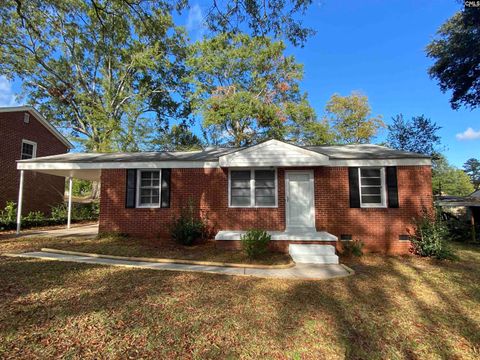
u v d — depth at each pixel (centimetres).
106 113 2352
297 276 639
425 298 510
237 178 1056
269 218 1020
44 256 767
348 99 3341
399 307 465
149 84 2738
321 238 886
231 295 497
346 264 777
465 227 1436
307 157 968
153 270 653
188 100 2828
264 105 2459
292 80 2623
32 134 1681
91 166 1082
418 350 338
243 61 2595
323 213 995
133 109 2373
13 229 1311
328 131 3141
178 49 2480
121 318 388
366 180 1006
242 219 1030
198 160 1055
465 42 1505
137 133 2355
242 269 698
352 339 358
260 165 979
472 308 467
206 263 735
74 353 302
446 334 378
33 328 353
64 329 353
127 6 978
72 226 1555
